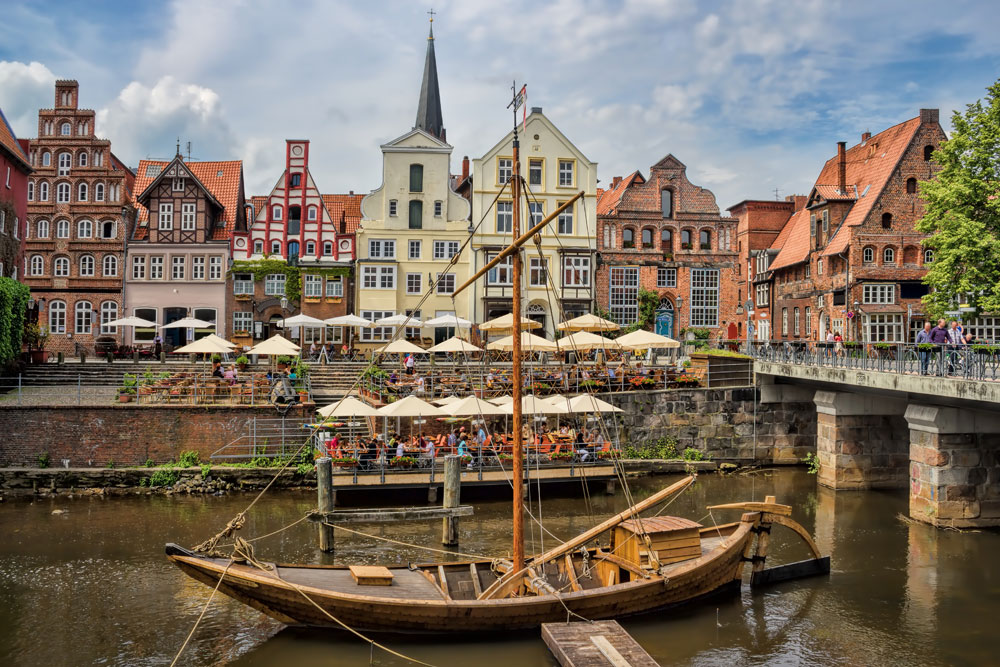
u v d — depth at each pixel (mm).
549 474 27406
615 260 51250
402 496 27344
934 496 23438
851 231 42594
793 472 32969
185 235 49406
